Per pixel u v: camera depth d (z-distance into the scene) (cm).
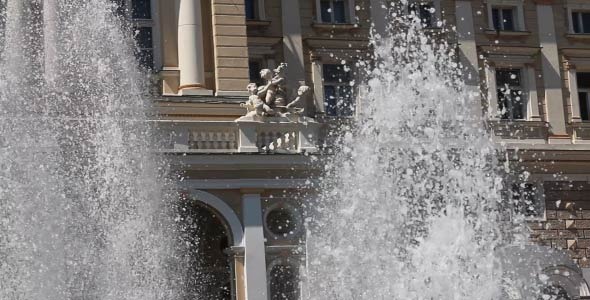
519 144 8131
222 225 6688
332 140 7756
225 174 6519
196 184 6444
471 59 8300
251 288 6378
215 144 6581
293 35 7981
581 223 8138
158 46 7269
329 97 7994
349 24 8081
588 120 8488
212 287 6819
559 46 8525
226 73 7244
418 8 8300
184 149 6494
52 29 6294
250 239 6450
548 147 8175
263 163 6569
